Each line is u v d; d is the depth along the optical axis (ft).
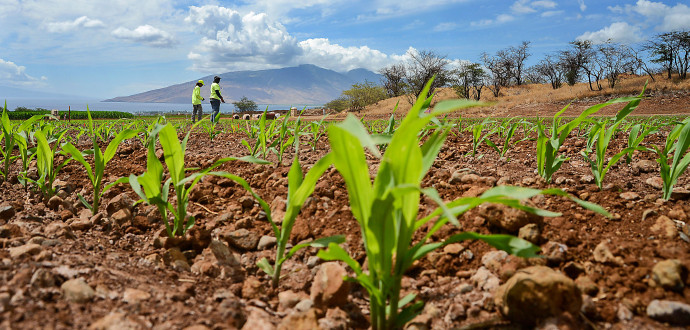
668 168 7.36
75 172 11.39
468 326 4.59
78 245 6.31
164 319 4.33
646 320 4.24
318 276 5.44
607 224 6.28
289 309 5.18
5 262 4.89
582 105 88.43
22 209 8.09
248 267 6.27
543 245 5.73
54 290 4.47
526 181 8.55
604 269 5.10
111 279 4.99
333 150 3.73
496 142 17.60
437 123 9.20
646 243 5.46
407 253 4.29
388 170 3.85
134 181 6.44
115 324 4.01
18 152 13.10
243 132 24.47
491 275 5.36
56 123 28.94
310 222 7.50
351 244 6.59
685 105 75.77
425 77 125.90
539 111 87.45
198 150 16.51
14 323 3.79
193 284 5.47
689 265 4.78
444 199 7.93
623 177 10.09
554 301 4.22
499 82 135.74
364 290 5.67
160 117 13.12
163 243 6.87
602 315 4.36
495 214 6.33
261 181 10.14
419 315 4.86
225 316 4.60
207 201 9.06
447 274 5.75
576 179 9.72
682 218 6.32
